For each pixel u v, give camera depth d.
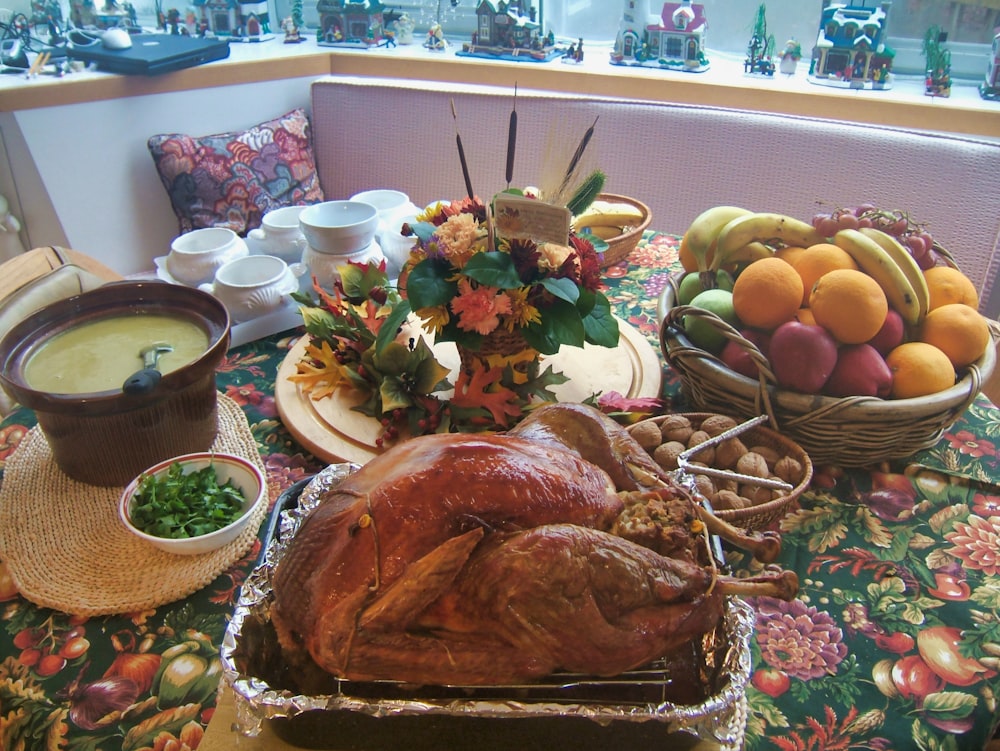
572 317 1.22
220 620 0.99
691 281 1.44
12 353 1.13
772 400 1.19
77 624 0.98
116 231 2.72
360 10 2.94
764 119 2.30
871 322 1.16
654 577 0.81
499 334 1.28
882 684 0.92
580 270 1.22
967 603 1.03
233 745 0.82
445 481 0.82
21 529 1.10
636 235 1.83
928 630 0.99
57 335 1.21
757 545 0.92
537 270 1.20
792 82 2.54
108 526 1.11
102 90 2.49
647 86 2.61
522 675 0.79
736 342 1.19
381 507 0.81
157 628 0.97
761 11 2.57
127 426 1.12
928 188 2.16
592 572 0.78
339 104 2.77
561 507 0.85
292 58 2.81
